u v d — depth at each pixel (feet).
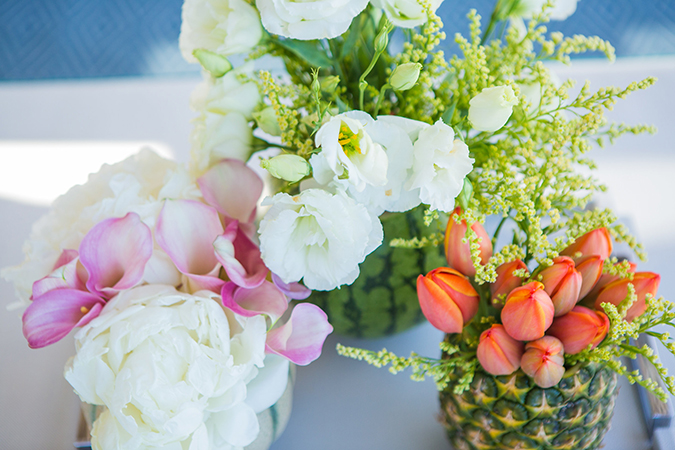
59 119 2.76
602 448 1.73
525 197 1.31
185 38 1.66
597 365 1.40
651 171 2.44
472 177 1.53
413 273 1.67
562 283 1.26
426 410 1.86
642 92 2.62
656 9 3.88
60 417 1.90
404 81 1.26
